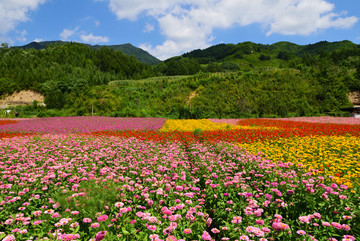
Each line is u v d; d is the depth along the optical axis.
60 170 4.94
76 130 14.69
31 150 7.05
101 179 4.12
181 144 9.40
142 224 2.87
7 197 3.40
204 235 2.47
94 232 2.65
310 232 2.85
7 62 71.62
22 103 52.00
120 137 10.93
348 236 2.56
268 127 16.23
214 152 7.83
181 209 3.28
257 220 2.75
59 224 2.69
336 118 24.72
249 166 5.59
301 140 9.77
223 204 3.57
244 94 35.44
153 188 4.04
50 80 54.62
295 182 4.16
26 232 2.62
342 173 5.37
